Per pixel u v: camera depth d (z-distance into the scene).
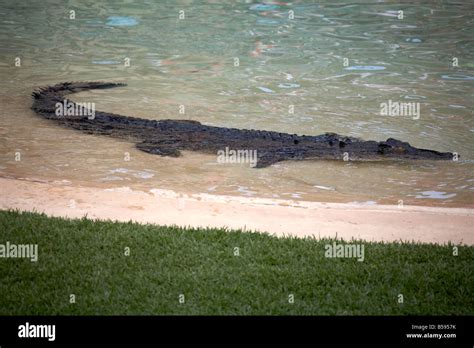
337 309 20.06
